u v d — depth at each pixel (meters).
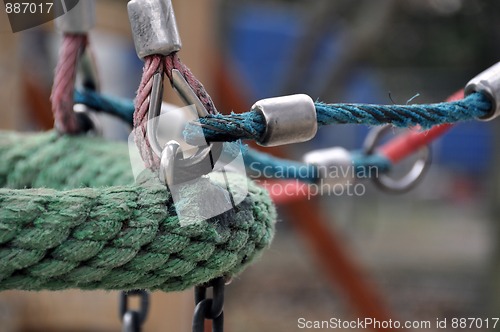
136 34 0.91
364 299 2.88
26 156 1.23
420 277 5.60
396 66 6.29
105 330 2.33
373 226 8.10
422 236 7.54
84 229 0.88
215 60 2.95
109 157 1.20
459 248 6.91
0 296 2.18
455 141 8.34
